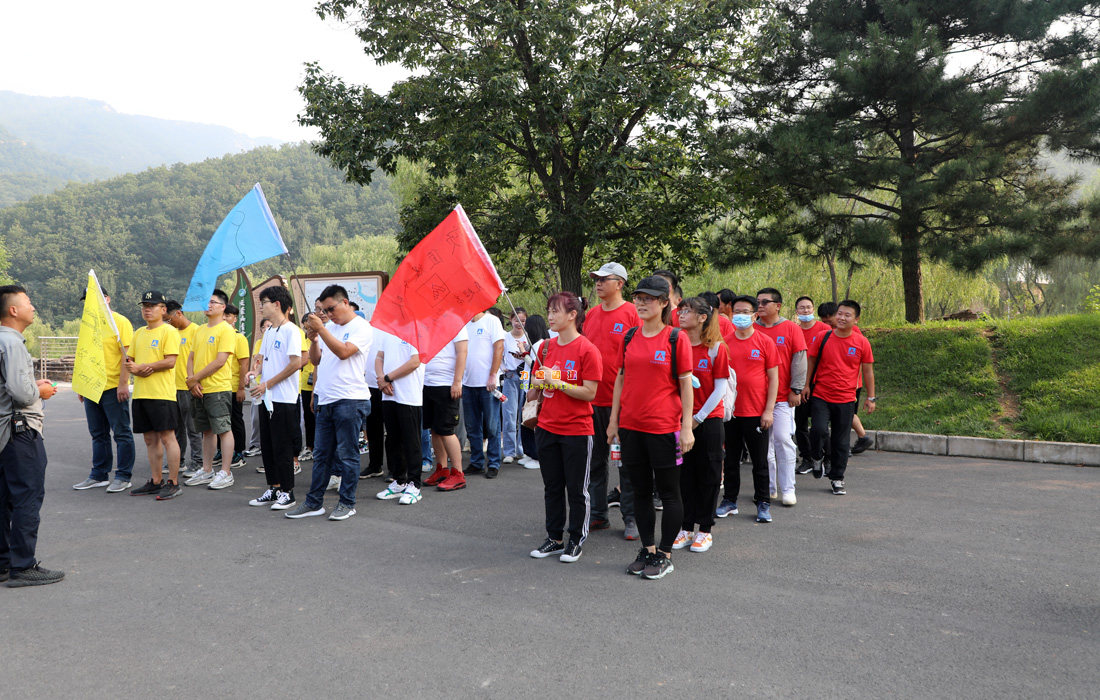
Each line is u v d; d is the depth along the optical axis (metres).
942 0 12.84
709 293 6.49
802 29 14.14
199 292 7.24
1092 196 13.30
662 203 15.93
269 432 6.71
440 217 17.27
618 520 6.21
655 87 14.36
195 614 4.04
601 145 14.36
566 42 13.80
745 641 3.59
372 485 7.68
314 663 3.40
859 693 3.07
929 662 3.35
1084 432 8.48
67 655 3.53
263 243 7.12
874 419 10.11
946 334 11.73
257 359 6.80
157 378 6.98
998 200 12.24
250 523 6.06
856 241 13.19
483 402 8.14
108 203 137.50
